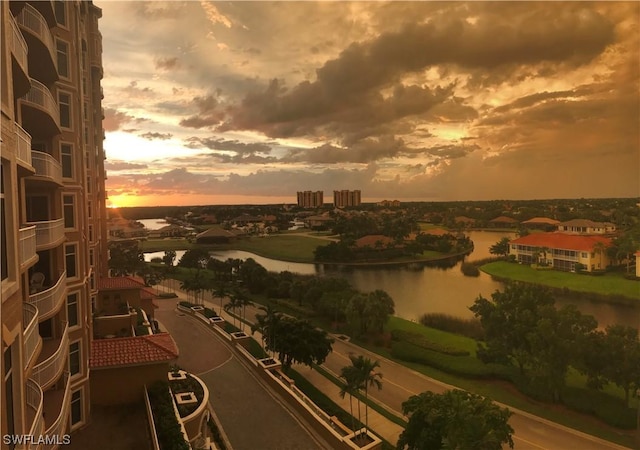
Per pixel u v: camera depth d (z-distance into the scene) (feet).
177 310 192.54
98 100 154.61
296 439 81.00
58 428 46.75
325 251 322.96
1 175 32.04
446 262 304.50
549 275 223.51
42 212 62.18
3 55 32.01
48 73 58.70
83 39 120.37
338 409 105.91
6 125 31.50
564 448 90.68
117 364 74.02
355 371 93.04
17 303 32.86
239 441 80.12
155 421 66.13
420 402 78.02
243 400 96.89
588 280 205.67
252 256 385.29
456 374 130.41
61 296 55.31
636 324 156.46
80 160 72.02
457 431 69.62
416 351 145.59
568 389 114.11
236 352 129.29
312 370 135.33
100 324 111.34
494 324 127.54
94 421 68.95
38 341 41.19
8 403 31.91
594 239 233.14
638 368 99.55
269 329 127.65
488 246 325.42
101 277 155.43
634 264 208.13
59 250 62.80
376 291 174.50
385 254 317.42
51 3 58.59
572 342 106.42
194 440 73.36
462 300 219.82
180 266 340.80
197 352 129.80
